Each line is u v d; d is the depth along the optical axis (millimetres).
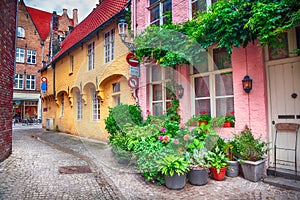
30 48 24703
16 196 3219
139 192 3328
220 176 3812
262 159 3918
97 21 9961
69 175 4262
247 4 3438
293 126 3762
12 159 5656
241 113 4305
